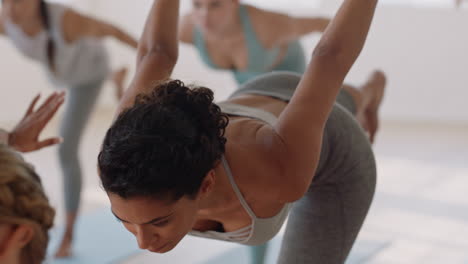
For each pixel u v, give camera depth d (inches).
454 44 271.9
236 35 130.3
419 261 143.6
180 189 46.4
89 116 143.8
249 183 53.1
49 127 253.4
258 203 55.8
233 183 53.1
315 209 67.0
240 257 143.6
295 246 67.1
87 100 142.5
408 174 208.4
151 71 59.0
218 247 149.5
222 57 136.6
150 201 46.0
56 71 139.5
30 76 258.2
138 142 45.2
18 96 256.2
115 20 286.2
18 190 35.5
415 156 231.0
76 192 142.0
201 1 126.9
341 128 65.7
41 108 70.4
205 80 281.3
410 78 277.0
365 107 91.4
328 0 268.5
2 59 248.8
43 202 36.6
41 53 137.4
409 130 269.3
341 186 66.4
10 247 35.1
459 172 212.4
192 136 46.6
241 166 52.9
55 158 215.9
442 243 153.9
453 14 268.8
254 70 134.7
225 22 128.0
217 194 53.6
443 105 278.2
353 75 277.3
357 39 54.2
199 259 142.9
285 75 70.5
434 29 271.3
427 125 277.3
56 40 135.0
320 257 66.4
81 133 142.4
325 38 54.2
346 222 67.0
